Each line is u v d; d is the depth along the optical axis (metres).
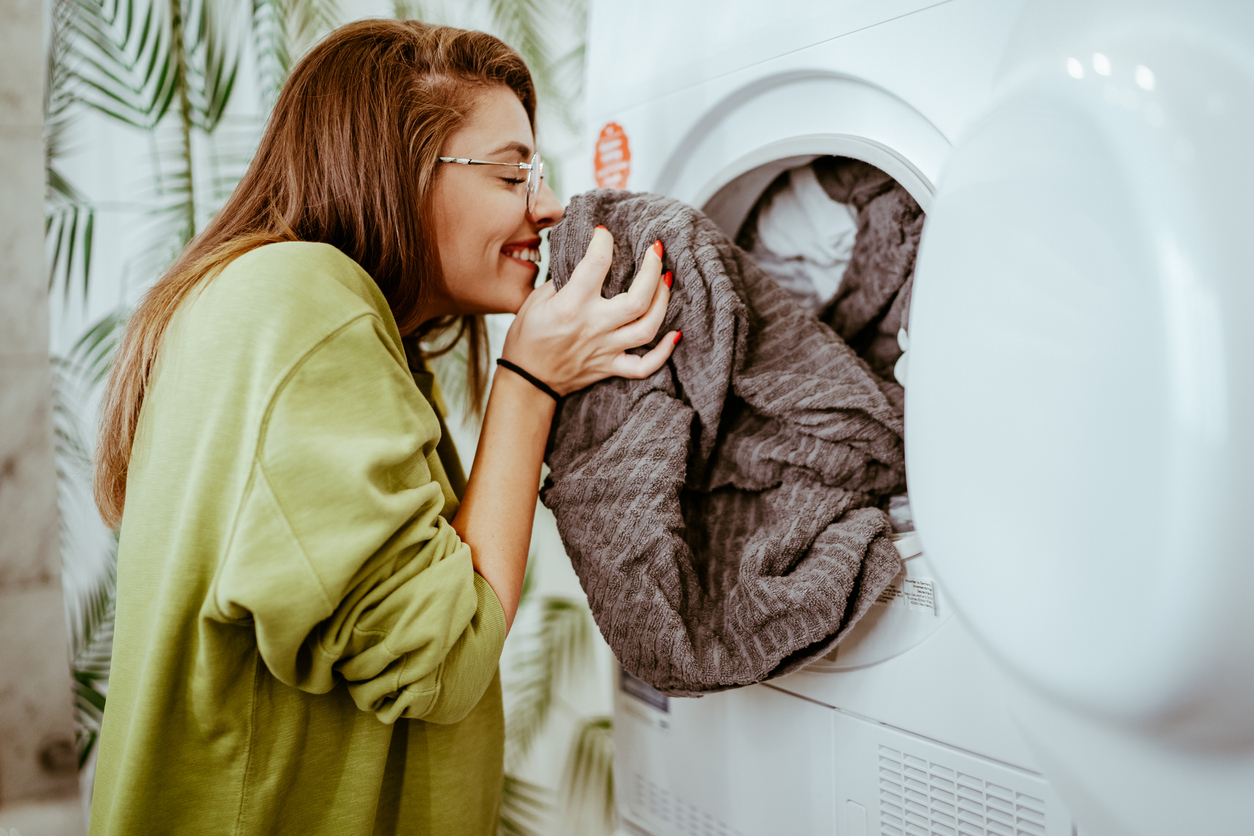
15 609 1.09
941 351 0.46
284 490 0.41
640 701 0.89
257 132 1.08
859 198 0.71
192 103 1.07
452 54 0.60
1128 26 0.36
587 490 0.61
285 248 0.48
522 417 0.61
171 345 0.50
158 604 0.44
